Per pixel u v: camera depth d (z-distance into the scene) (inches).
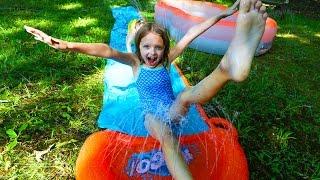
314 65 74.9
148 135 44.9
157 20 80.1
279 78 68.6
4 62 63.7
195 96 37.1
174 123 41.3
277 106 59.7
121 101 52.4
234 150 43.4
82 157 41.6
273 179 45.4
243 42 33.2
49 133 50.1
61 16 83.9
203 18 72.4
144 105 43.3
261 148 50.6
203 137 45.4
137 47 44.0
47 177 43.8
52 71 62.7
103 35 75.8
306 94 64.5
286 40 85.5
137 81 44.4
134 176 41.9
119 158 42.7
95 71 64.2
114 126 47.2
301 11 106.7
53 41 38.6
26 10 86.1
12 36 72.7
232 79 33.9
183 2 85.8
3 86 58.3
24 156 46.3
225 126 49.0
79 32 76.4
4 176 43.3
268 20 77.9
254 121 55.6
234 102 58.5
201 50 74.0
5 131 49.8
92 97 57.8
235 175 40.1
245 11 33.1
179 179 37.1
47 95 57.4
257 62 73.9
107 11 88.2
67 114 52.9
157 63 43.8
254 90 62.5
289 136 53.5
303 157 49.4
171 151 39.0
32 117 52.1
